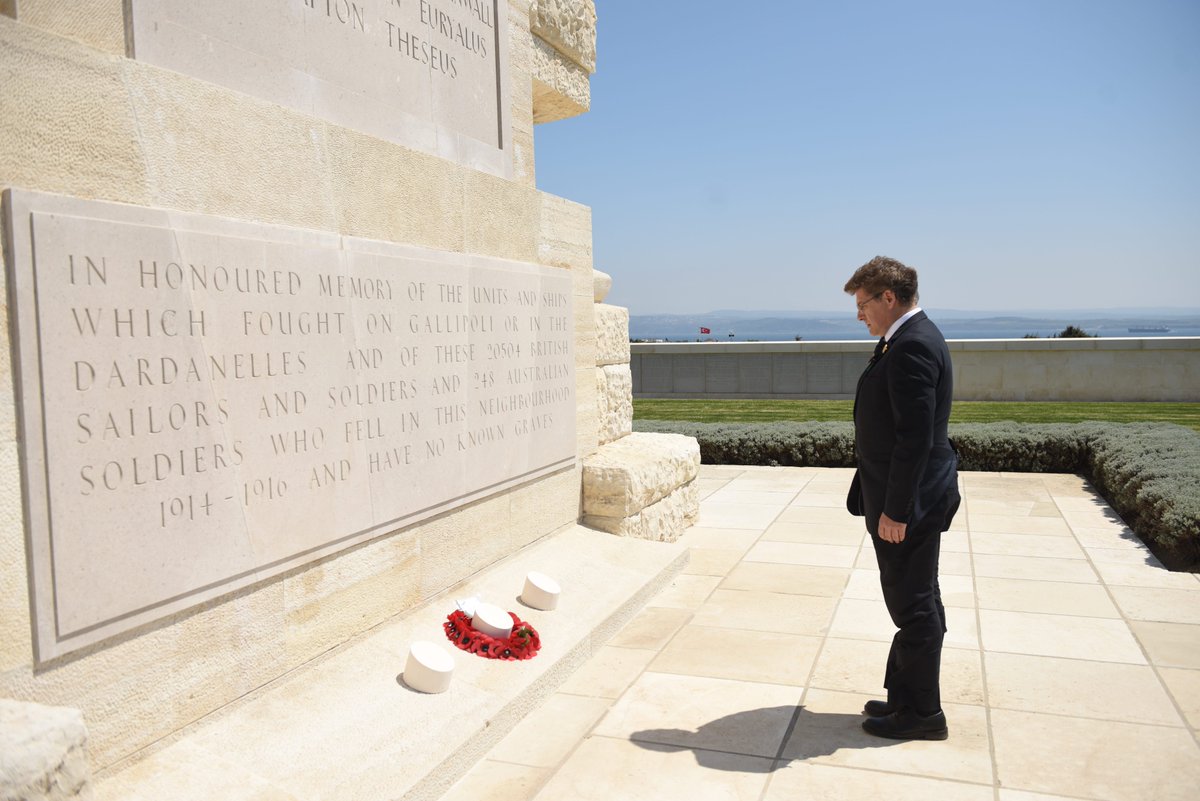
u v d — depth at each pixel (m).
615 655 4.88
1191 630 5.02
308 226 3.79
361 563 4.09
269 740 3.27
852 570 6.53
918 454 3.46
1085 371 18.19
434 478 4.64
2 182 2.57
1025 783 3.35
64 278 2.69
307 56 3.89
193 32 3.31
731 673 4.57
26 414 2.58
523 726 3.99
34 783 2.10
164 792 2.87
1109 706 4.03
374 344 4.14
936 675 3.70
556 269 6.14
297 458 3.65
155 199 3.06
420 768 3.29
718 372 21.00
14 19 2.68
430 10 4.82
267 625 3.53
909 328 3.61
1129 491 7.92
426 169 4.65
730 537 7.68
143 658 2.99
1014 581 6.12
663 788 3.39
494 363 5.28
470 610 4.53
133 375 2.91
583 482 6.65
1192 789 3.27
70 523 2.71
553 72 6.50
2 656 2.54
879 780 3.39
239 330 3.34
